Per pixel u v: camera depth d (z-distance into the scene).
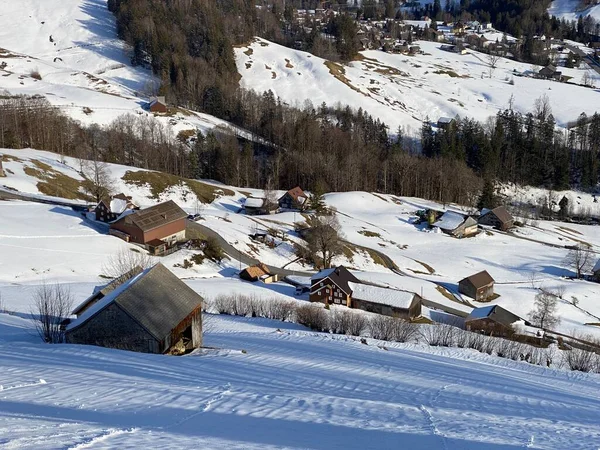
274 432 20.22
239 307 63.50
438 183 143.25
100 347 35.97
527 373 46.72
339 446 19.09
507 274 97.31
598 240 125.62
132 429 18.66
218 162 139.88
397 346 52.66
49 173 109.88
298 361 38.34
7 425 18.09
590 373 50.44
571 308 82.81
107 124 146.88
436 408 26.88
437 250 106.44
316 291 74.38
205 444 17.78
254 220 107.25
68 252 76.50
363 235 107.88
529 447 20.62
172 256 83.12
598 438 23.05
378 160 149.88
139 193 113.25
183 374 30.30
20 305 53.16
